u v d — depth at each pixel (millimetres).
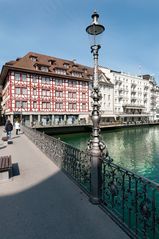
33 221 3482
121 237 3031
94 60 4398
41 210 3877
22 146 12711
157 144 30531
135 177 3109
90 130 44406
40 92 40156
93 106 4324
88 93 48875
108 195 3973
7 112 39719
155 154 22734
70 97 45344
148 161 19234
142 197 2977
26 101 38156
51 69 43375
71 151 5941
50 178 5895
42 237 3047
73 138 35969
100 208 3947
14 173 6426
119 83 66188
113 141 33812
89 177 4684
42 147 10695
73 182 5523
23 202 4234
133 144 30578
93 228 3268
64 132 40438
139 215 3098
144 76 84812
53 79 42281
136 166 17406
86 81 48344
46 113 40906
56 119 42938
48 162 8055
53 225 3355
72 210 3867
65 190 4918
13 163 7883
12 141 15156
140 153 23375
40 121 39844
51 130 38062
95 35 4344
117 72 66312
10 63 39688
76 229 3242
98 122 4273
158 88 92125
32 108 38938
